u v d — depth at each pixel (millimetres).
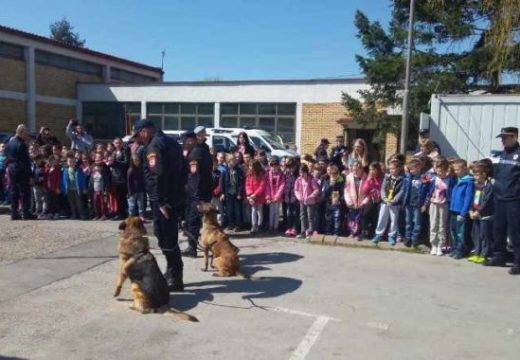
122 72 32562
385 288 6375
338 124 23250
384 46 17719
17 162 10930
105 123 28688
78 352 4426
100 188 11062
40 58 26656
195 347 4559
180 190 6086
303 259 7820
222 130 17078
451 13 16328
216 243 6793
